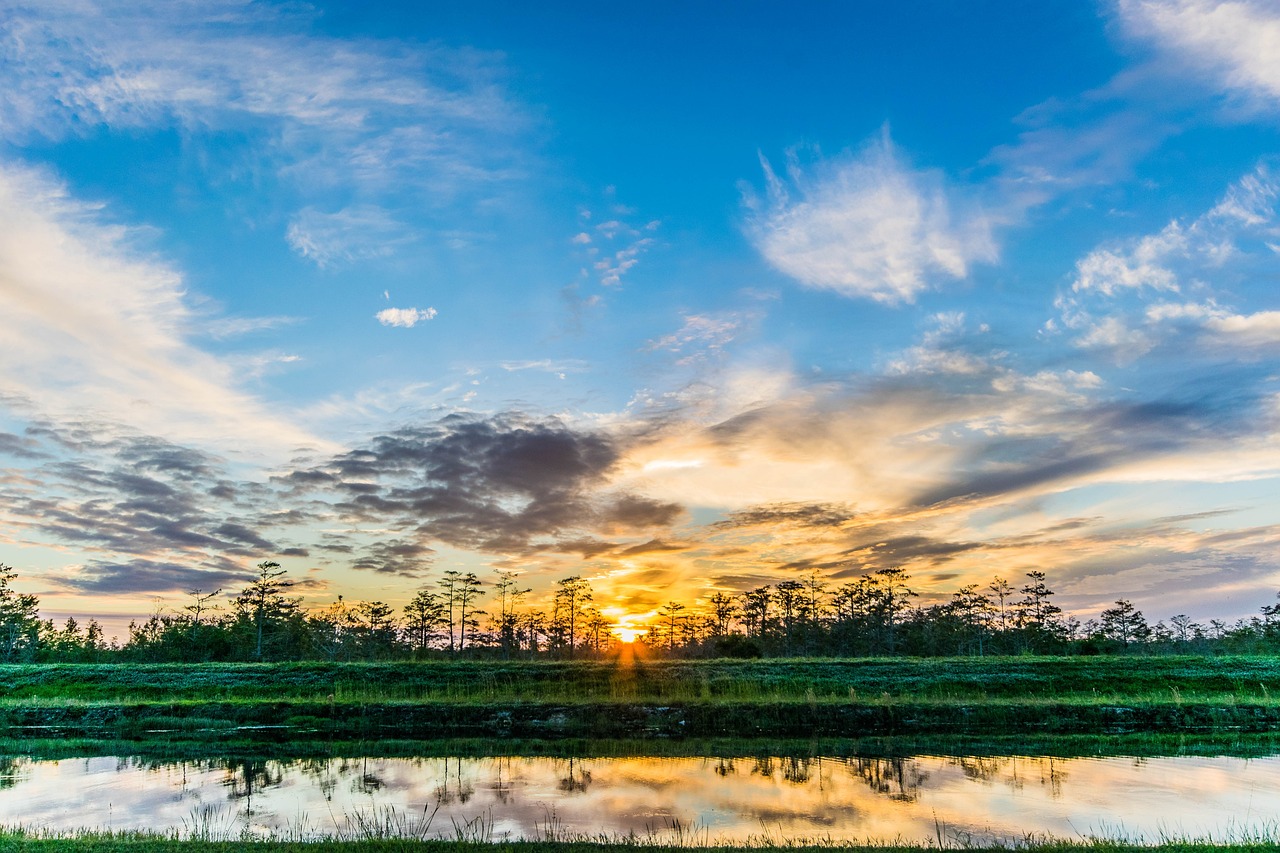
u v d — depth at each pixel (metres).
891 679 37.72
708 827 15.56
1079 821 15.98
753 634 86.31
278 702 33.31
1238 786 19.39
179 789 20.05
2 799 19.00
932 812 16.78
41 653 72.19
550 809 17.34
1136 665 38.72
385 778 21.36
